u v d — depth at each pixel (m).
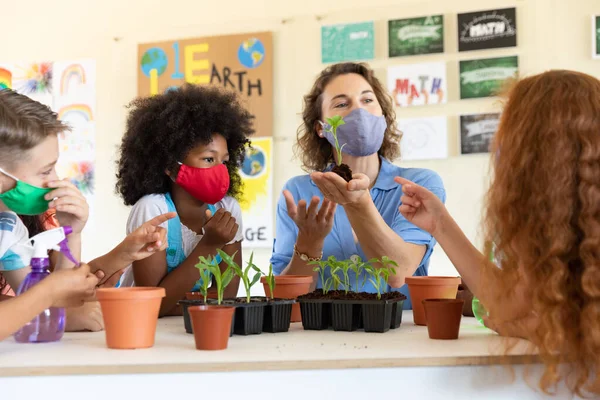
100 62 3.54
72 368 0.84
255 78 3.31
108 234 3.46
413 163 3.10
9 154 1.15
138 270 1.61
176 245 1.67
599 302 0.82
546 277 0.85
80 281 1.02
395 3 3.15
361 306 1.20
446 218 1.12
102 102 3.52
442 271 3.06
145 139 1.75
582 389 0.83
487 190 0.98
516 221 0.89
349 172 1.48
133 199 1.85
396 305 1.21
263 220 3.26
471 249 1.09
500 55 3.01
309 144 1.95
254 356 0.88
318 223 1.55
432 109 3.08
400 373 0.85
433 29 3.09
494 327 1.07
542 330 0.84
